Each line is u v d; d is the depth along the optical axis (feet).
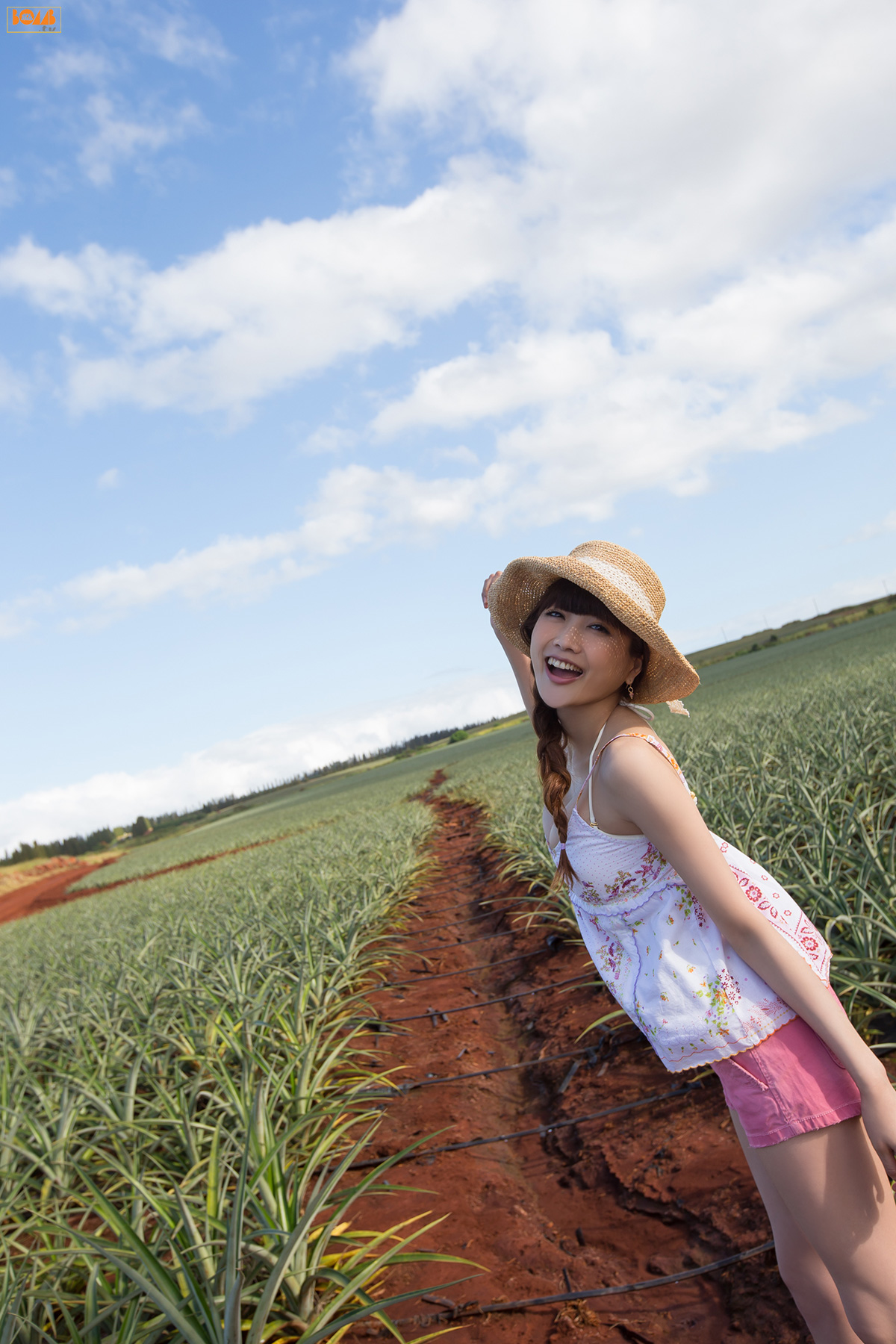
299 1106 12.50
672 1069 5.07
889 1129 4.12
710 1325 7.19
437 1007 19.12
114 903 58.34
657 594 5.97
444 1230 9.96
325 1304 8.57
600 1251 8.84
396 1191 11.13
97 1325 7.54
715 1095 11.04
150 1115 13.55
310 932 21.88
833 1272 4.58
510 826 33.04
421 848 45.34
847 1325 5.27
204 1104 14.11
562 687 5.32
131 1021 17.66
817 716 31.65
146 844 363.15
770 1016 4.68
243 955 18.93
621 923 5.31
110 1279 8.89
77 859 303.48
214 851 127.34
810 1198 4.53
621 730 5.22
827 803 16.69
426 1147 12.26
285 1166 10.72
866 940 11.17
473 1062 15.48
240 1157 10.66
